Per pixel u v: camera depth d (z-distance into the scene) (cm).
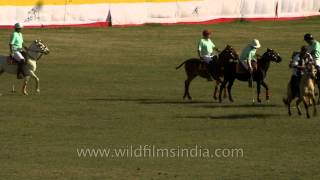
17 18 9688
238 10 11438
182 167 3566
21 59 5762
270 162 3675
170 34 9862
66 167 3550
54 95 5762
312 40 5138
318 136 4294
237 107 5244
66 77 6731
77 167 3550
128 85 6322
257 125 4597
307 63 4772
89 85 6294
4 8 9581
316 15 12338
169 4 10769
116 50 8475
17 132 4375
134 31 10019
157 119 4784
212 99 5622
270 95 5816
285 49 8806
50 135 4291
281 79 6688
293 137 4266
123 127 4528
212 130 4444
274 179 3350
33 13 9800
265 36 9919
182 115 4925
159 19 10712
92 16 10219
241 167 3572
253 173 3453
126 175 3403
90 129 4466
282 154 3850
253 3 11569
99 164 3612
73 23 10081
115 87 6203
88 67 7350
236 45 9050
